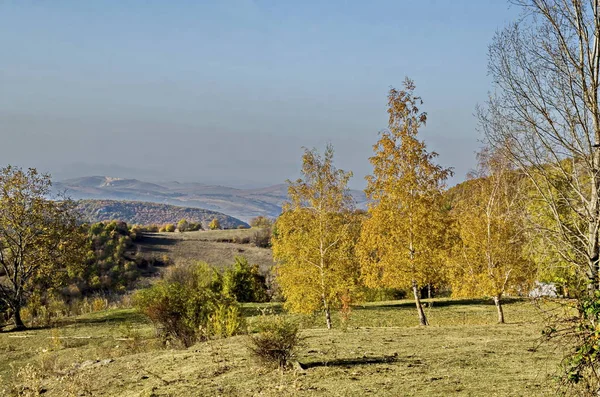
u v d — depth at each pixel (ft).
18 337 91.61
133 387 41.01
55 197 121.39
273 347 40.50
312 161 88.33
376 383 33.83
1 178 113.29
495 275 77.36
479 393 30.17
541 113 40.16
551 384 30.53
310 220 87.66
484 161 80.23
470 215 84.58
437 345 49.60
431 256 77.92
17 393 46.26
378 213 78.74
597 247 36.11
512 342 50.06
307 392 32.65
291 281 86.89
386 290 151.84
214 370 42.39
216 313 67.77
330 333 63.41
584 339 22.77
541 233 40.68
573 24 39.04
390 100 80.18
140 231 319.47
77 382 44.50
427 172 78.43
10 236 112.37
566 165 40.50
